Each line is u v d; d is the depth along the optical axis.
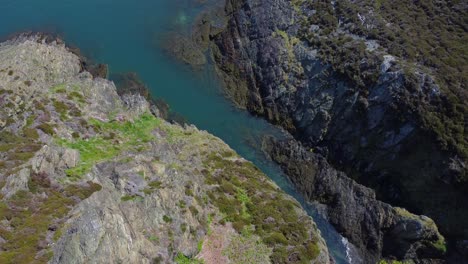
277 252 37.50
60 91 47.91
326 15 60.50
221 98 58.16
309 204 48.78
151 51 61.91
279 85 56.84
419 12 60.09
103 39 62.59
